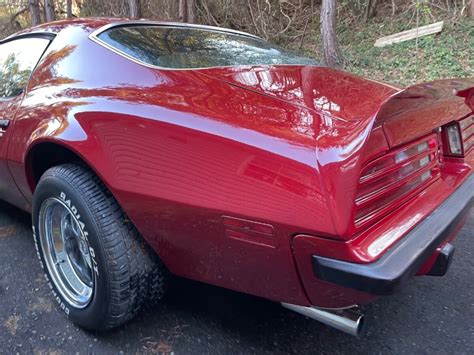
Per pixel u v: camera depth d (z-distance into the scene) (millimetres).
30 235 2717
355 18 9484
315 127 1350
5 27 15719
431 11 8094
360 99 1616
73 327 1854
